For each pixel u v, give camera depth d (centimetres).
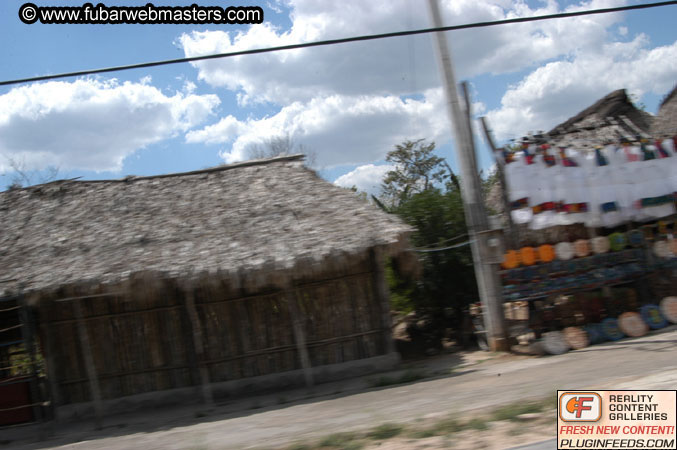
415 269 1296
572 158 1236
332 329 1201
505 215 1248
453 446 572
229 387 1159
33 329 1086
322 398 1020
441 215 1420
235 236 1135
